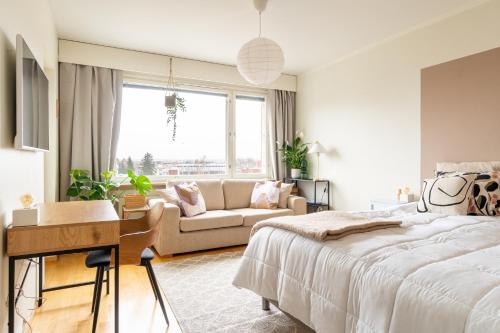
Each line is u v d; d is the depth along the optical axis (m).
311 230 1.69
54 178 3.32
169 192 3.79
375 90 3.96
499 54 2.73
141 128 4.44
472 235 1.66
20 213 1.38
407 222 2.04
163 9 3.09
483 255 1.32
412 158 3.49
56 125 3.52
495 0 2.79
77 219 1.56
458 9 3.04
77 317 2.09
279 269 1.82
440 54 3.21
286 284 1.70
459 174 2.53
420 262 1.24
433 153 3.24
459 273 1.11
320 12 3.11
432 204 2.47
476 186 2.40
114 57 4.09
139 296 2.40
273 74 2.60
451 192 2.40
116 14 3.19
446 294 1.02
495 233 1.71
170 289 2.53
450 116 3.09
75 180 3.57
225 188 4.38
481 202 2.34
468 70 2.95
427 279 1.11
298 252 1.69
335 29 3.51
